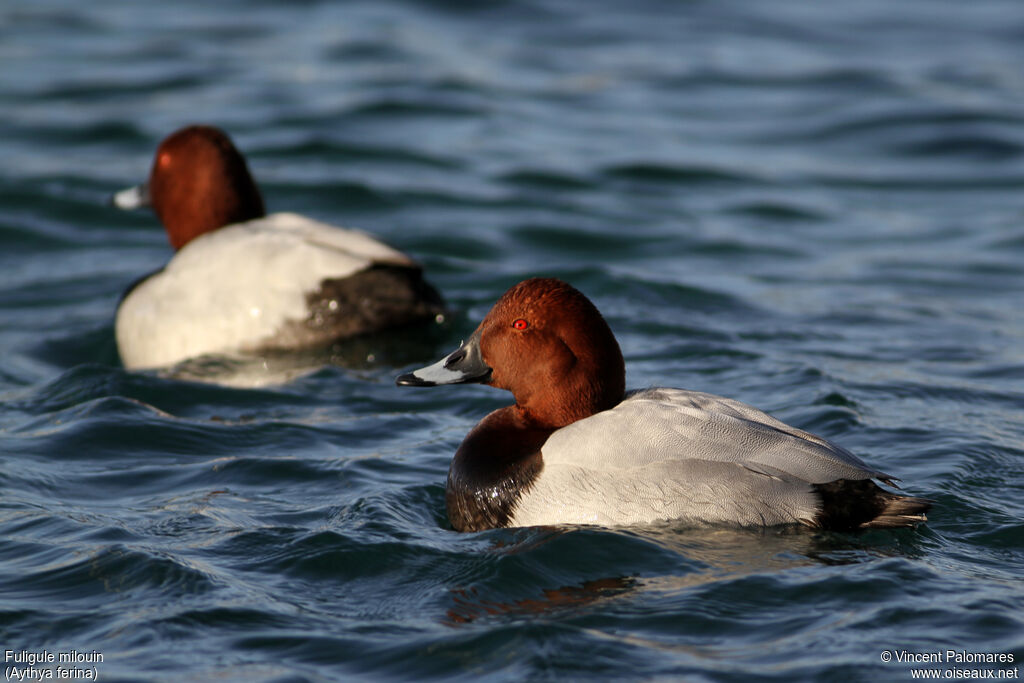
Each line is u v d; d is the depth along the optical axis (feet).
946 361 37.68
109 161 62.54
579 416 25.66
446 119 69.31
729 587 21.54
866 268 50.16
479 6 91.71
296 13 89.86
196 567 22.80
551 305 25.50
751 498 23.39
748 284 47.50
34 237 53.62
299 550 23.59
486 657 19.62
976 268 50.06
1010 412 32.42
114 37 83.56
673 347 38.78
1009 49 83.51
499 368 26.03
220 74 75.61
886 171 64.13
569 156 64.18
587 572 22.41
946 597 21.03
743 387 34.71
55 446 30.30
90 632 20.48
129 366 39.50
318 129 66.74
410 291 38.29
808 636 19.92
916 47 84.38
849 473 23.29
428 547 23.88
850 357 38.04
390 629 20.59
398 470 28.55
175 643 20.04
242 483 27.84
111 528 24.79
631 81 76.89
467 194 58.85
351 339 38.01
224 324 37.99
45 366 39.50
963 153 66.08
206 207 41.14
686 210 57.98
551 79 76.89
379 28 85.51
